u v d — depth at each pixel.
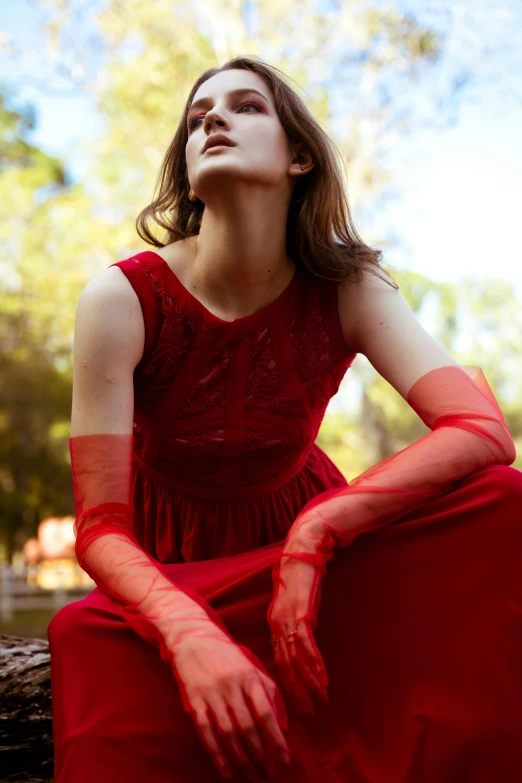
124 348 1.62
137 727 1.35
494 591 1.41
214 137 1.61
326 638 1.44
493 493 1.45
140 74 13.29
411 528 1.46
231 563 1.57
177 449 1.75
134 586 1.38
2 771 1.96
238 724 1.18
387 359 1.74
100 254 13.84
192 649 1.24
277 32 13.05
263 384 1.72
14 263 14.71
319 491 1.97
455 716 1.34
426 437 1.53
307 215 1.74
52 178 17.20
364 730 1.39
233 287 1.71
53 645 1.46
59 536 19.03
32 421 19.44
